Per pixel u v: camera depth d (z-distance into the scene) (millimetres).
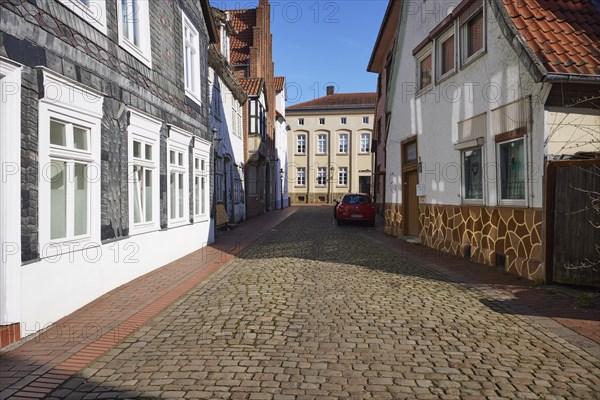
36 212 5473
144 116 8898
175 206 11109
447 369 4418
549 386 4051
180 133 11258
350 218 21250
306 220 25500
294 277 8820
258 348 4977
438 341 5195
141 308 6570
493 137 9367
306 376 4254
